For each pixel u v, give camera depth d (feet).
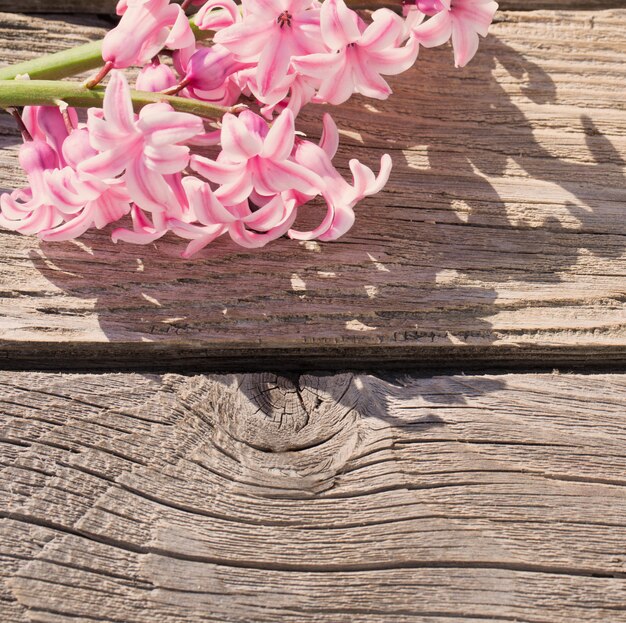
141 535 1.51
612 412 1.59
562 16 1.84
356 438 1.56
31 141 1.56
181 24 1.53
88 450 1.54
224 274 1.63
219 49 1.55
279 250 1.65
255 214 1.53
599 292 1.65
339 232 1.54
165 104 1.49
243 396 1.57
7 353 1.59
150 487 1.53
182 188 1.52
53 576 1.48
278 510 1.53
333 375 1.61
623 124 1.76
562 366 1.64
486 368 1.64
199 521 1.52
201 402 1.57
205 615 1.48
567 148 1.74
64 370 1.60
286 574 1.50
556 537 1.53
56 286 1.61
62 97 1.54
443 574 1.51
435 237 1.67
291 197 1.56
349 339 1.60
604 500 1.55
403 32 1.62
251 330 1.60
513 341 1.62
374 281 1.64
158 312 1.60
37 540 1.49
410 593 1.50
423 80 1.77
